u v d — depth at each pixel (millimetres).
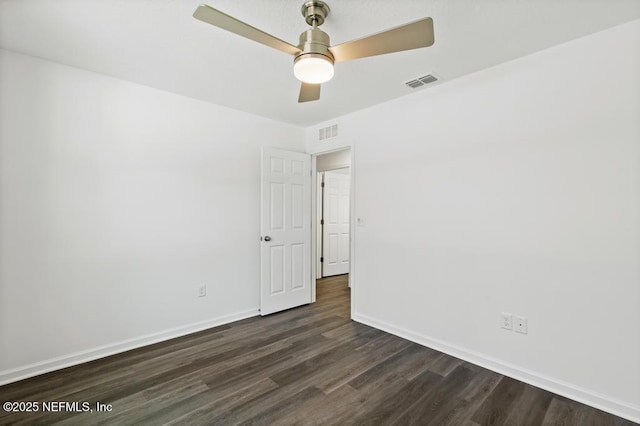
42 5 1737
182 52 2246
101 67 2482
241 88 2883
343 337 3029
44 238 2359
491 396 2078
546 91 2162
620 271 1897
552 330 2141
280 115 3646
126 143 2734
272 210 3707
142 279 2822
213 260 3287
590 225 1996
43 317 2354
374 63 2359
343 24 1877
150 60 2369
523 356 2266
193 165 3143
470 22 1860
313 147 4082
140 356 2619
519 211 2285
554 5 1710
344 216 6105
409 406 1974
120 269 2705
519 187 2283
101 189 2609
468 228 2562
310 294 4141
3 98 2211
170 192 2992
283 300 3824
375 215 3289
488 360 2441
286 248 3854
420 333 2893
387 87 2812
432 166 2803
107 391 2113
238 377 2295
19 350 2260
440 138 2744
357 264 3480
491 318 2430
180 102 3053
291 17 1826
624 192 1884
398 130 3074
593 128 1982
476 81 2510
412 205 2957
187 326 3098
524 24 1883
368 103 3227
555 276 2127
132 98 2766
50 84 2383
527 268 2248
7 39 2088
